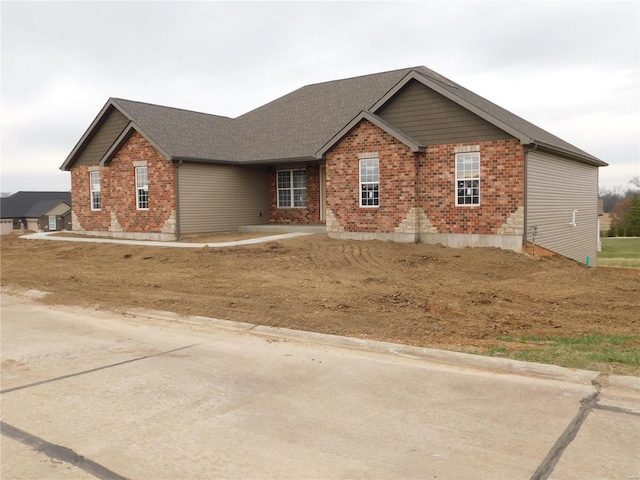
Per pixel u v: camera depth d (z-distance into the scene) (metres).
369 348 7.51
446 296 10.49
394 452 4.43
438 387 5.89
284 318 9.16
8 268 16.48
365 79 25.84
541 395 5.55
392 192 18.05
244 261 15.36
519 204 16.14
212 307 10.18
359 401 5.55
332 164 19.30
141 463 4.39
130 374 6.64
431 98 17.58
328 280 12.64
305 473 4.14
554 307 9.83
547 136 20.78
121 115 23.81
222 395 5.85
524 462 4.20
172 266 15.49
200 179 21.86
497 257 15.44
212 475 4.16
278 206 24.47
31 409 5.59
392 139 17.92
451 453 4.38
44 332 8.92
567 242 20.31
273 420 5.15
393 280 12.55
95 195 25.23
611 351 6.82
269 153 22.22
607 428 4.73
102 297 11.76
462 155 17.11
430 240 17.77
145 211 22.22
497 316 9.03
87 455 4.55
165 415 5.35
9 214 60.16
